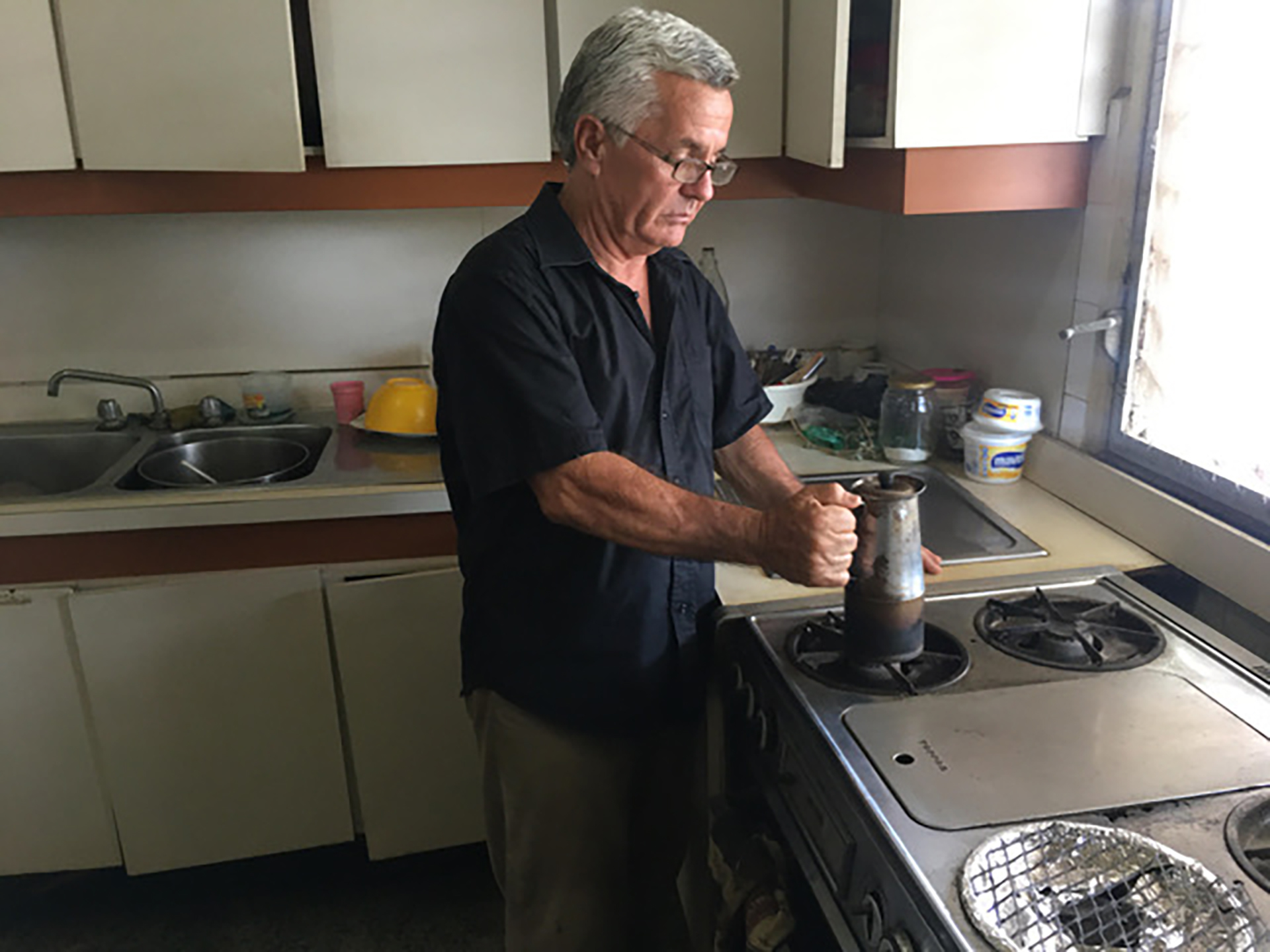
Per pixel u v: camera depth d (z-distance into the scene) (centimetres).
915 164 152
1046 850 89
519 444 118
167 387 222
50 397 214
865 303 244
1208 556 141
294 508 179
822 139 160
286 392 222
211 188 180
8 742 186
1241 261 135
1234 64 133
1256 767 101
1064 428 175
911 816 95
